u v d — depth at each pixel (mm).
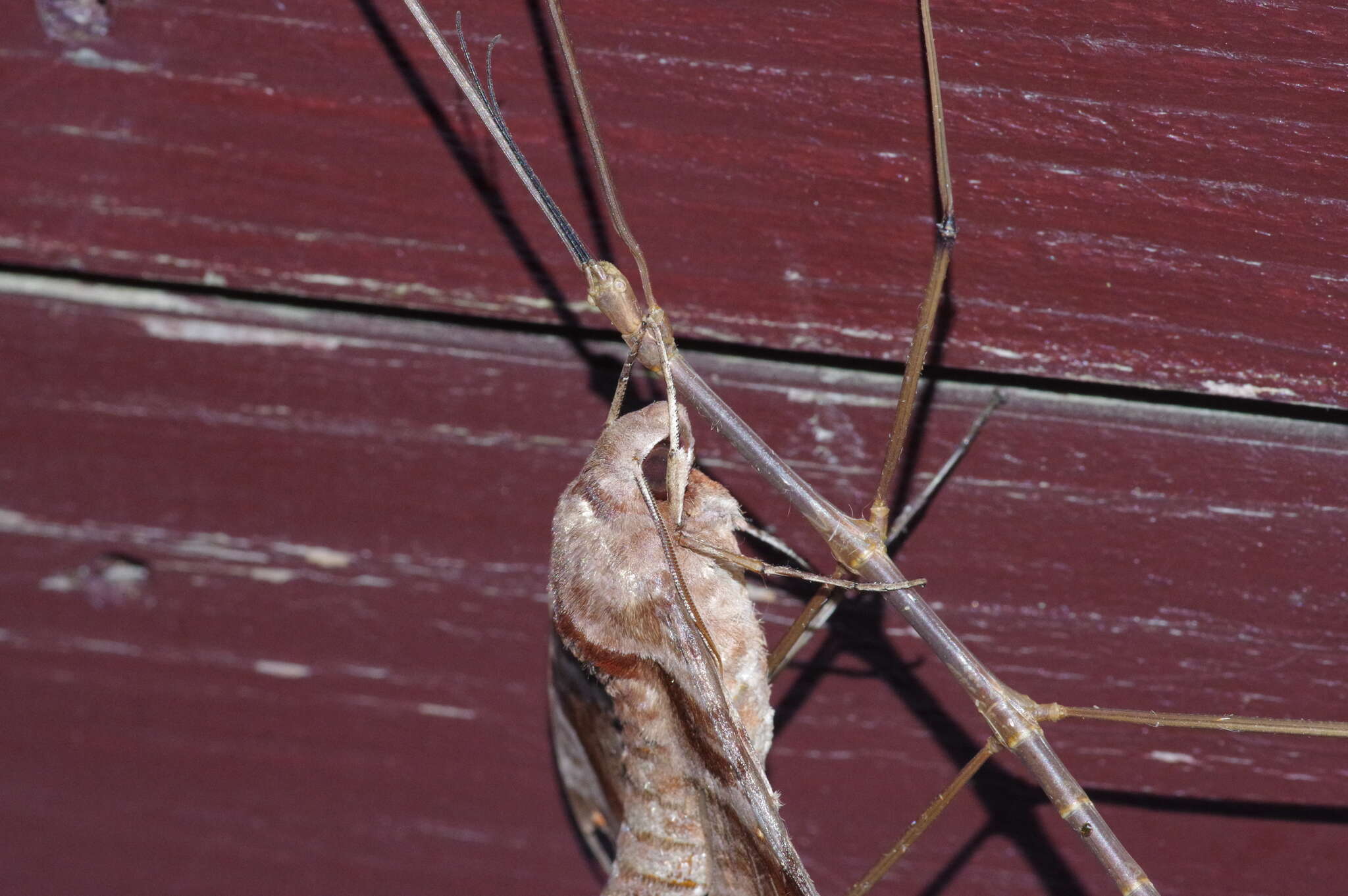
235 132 580
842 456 582
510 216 579
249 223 582
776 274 578
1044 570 582
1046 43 570
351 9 576
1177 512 579
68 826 603
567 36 567
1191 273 573
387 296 583
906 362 575
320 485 590
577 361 583
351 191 580
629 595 571
